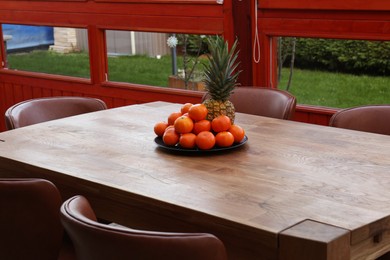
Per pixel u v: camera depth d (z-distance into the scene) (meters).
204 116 2.64
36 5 5.38
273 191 2.20
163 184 2.29
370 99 3.77
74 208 1.97
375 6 3.57
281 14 3.96
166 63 4.68
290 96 3.35
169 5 4.52
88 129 3.07
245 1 4.12
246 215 2.00
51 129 3.10
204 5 4.33
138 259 1.81
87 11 5.03
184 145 2.62
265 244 1.90
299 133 2.89
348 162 2.47
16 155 2.69
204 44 4.41
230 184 2.28
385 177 2.30
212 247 1.80
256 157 2.57
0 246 2.38
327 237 1.83
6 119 3.37
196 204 2.10
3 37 5.77
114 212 2.39
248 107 3.48
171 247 1.77
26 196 2.28
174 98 4.66
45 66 5.52
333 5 3.72
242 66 4.27
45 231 2.35
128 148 2.74
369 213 1.99
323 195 2.15
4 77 5.85
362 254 1.96
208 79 2.69
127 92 4.96
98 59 5.07
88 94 5.24
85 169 2.48
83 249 1.94
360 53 3.74
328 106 3.96
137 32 4.79
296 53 4.00
